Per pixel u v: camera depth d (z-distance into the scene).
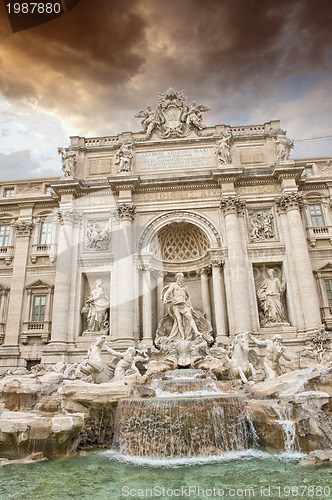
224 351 23.00
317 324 24.66
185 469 12.01
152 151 30.94
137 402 14.91
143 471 11.88
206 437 14.07
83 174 30.81
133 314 26.06
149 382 18.81
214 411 14.48
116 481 10.87
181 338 24.98
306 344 24.48
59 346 25.30
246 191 29.19
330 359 22.09
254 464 12.28
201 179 28.94
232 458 13.18
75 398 15.91
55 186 28.83
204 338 26.06
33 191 33.09
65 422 13.88
